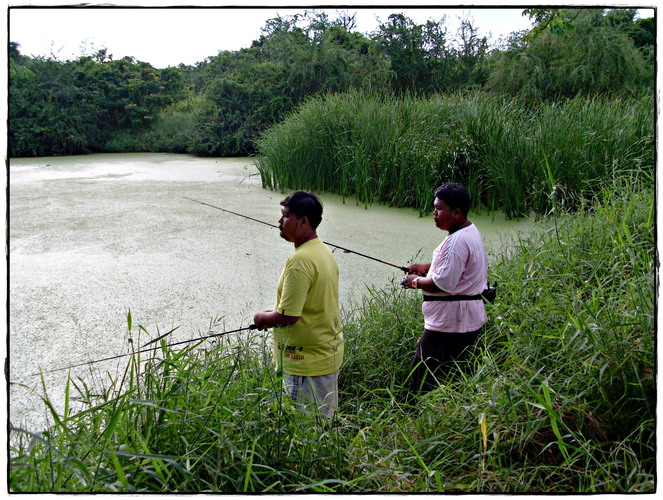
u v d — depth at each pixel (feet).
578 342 7.72
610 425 6.93
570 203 19.98
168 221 22.11
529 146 21.36
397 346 10.65
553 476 6.69
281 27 53.01
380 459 6.54
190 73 69.77
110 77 55.42
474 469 6.81
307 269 7.62
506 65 41.91
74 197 27.12
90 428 7.09
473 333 9.15
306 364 7.93
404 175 24.11
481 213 22.02
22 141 48.39
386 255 17.25
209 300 14.21
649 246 10.96
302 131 27.68
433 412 7.70
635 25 44.93
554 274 10.77
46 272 16.28
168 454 6.23
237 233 20.27
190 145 49.85
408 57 47.37
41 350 11.67
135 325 12.84
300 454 6.48
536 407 7.06
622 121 22.21
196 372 8.26
